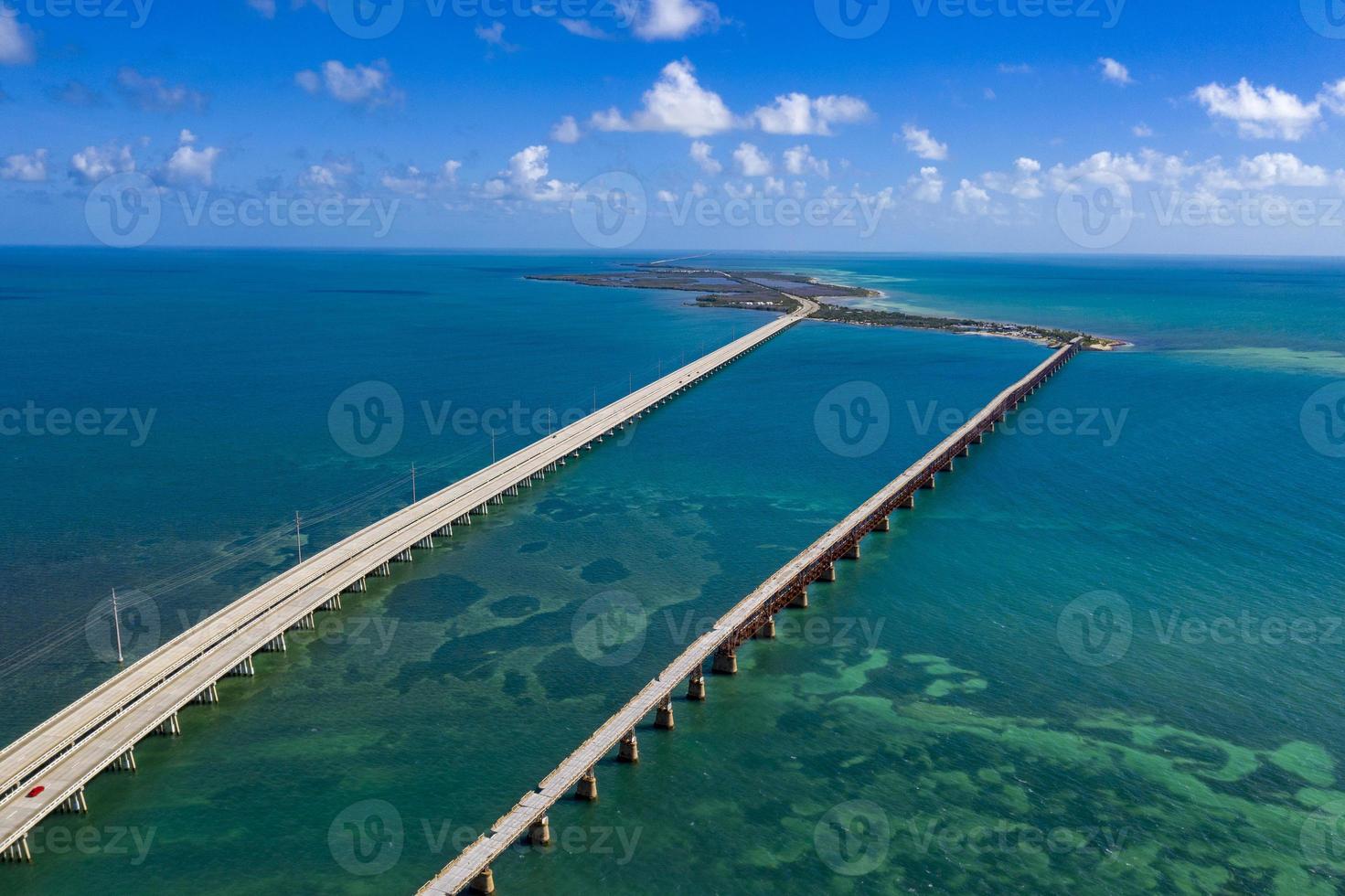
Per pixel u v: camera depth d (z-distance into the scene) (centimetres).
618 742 7900
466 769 7581
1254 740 7944
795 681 9025
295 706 8500
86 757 7344
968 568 11612
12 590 10838
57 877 6419
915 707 8538
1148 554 11925
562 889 6381
